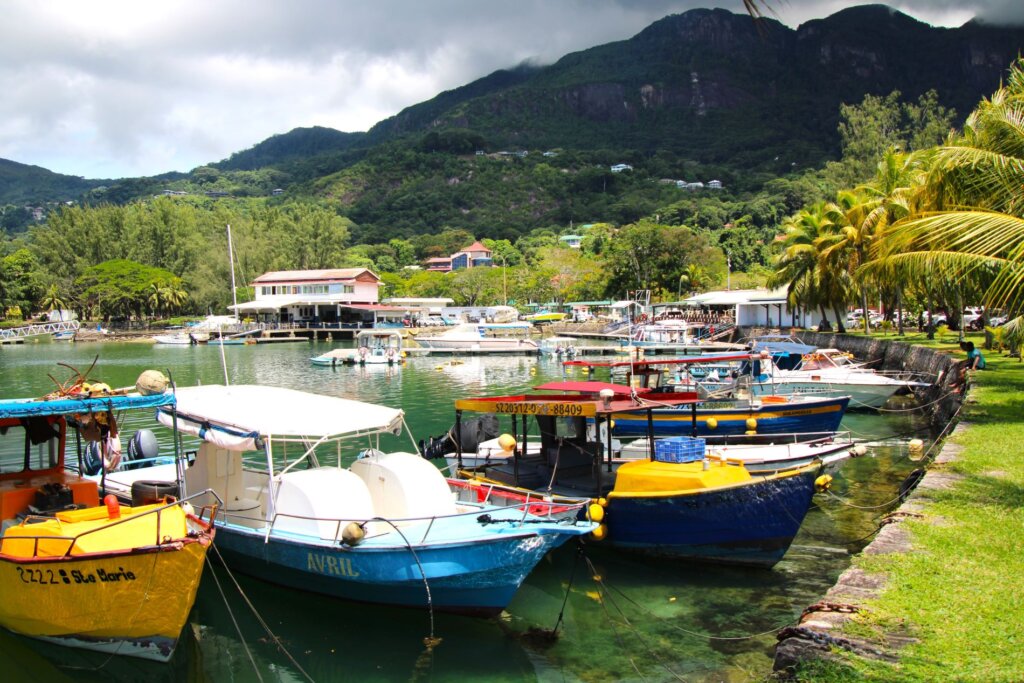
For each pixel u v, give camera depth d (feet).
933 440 72.64
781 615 34.17
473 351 205.67
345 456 69.77
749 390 76.84
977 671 20.11
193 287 341.82
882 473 60.75
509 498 42.60
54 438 38.70
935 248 57.57
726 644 31.55
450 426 89.30
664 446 42.91
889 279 62.13
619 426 66.08
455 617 34.30
